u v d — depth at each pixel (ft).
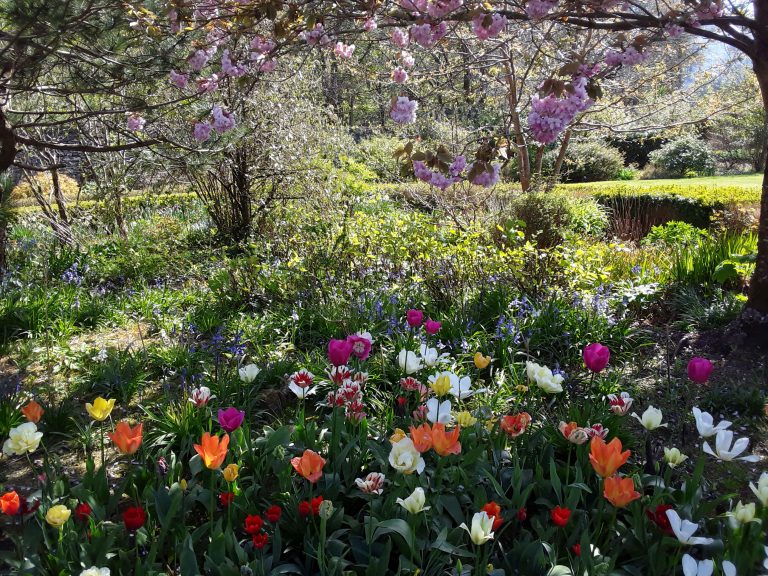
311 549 7.59
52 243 29.53
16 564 7.28
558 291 17.90
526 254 19.99
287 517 8.38
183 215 39.86
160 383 14.46
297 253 23.02
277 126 30.63
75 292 21.71
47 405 12.67
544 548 7.64
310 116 33.19
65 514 6.69
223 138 20.26
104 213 34.09
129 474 8.59
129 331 19.22
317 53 28.27
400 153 12.30
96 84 17.29
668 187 41.01
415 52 26.86
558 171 38.73
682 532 6.49
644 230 36.58
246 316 18.37
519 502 8.33
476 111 42.19
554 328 15.81
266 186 33.37
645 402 13.12
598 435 8.64
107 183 32.91
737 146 78.33
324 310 17.44
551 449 9.68
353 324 15.99
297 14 14.60
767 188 15.64
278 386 13.61
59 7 12.83
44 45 13.89
